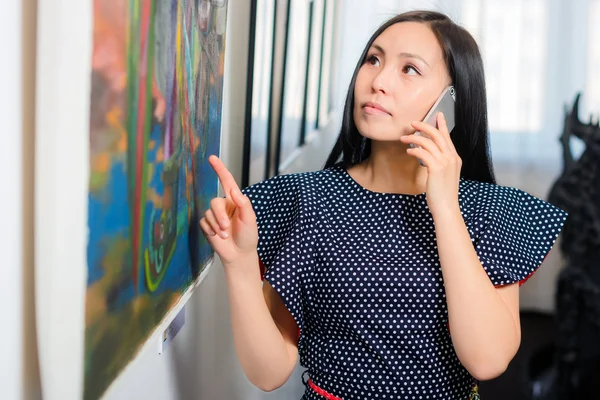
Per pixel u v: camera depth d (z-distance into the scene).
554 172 4.18
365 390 1.06
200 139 1.04
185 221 0.97
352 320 1.05
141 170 0.70
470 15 4.11
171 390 1.12
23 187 0.56
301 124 2.34
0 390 0.54
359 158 1.20
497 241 1.07
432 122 1.08
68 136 0.50
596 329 2.49
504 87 4.19
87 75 0.51
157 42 0.73
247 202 0.96
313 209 1.09
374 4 3.78
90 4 0.51
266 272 1.04
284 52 1.83
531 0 4.10
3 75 0.51
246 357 1.05
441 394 1.07
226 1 1.18
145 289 0.77
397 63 1.07
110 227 0.61
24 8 0.54
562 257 2.62
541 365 2.98
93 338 0.60
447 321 1.05
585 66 4.09
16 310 0.56
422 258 1.06
